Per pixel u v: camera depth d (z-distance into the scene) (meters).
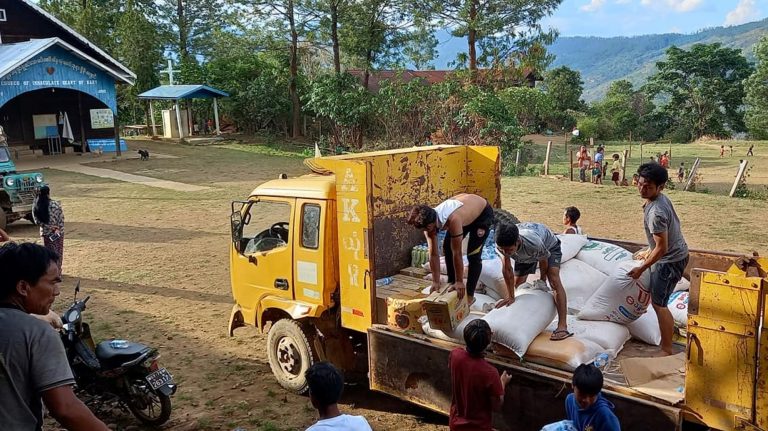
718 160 37.62
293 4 38.12
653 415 4.15
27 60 26.23
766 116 59.69
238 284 7.32
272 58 42.44
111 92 30.45
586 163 24.56
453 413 4.72
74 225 16.50
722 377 3.96
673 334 5.36
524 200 18.67
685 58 71.00
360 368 6.99
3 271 2.83
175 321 9.23
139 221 16.84
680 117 69.88
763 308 3.76
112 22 45.97
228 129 43.16
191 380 7.18
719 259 6.21
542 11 34.38
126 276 11.67
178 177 24.95
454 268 5.61
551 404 4.67
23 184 16.17
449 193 7.27
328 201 6.24
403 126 31.56
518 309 5.20
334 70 41.03
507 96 33.09
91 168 27.83
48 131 32.88
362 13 36.97
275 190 6.83
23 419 2.74
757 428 3.85
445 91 30.00
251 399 6.66
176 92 36.94
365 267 5.94
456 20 35.69
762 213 16.08
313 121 40.38
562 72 68.31
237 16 39.97
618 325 5.43
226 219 16.84
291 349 6.74
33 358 2.74
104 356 5.92
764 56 61.44
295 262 6.59
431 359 5.41
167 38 50.66
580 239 6.75
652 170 4.95
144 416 6.13
